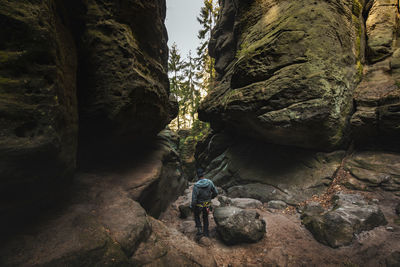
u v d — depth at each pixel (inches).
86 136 161.5
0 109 70.8
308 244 143.5
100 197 133.8
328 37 237.6
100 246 91.5
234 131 371.9
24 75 80.0
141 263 99.5
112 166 189.2
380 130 227.9
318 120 212.8
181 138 922.1
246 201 233.1
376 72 267.1
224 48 527.8
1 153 70.4
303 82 220.7
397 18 300.8
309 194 220.8
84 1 144.5
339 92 230.5
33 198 96.7
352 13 300.2
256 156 314.8
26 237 86.0
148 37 199.0
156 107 196.9
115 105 144.6
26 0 81.1
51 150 86.1
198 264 115.6
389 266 113.0
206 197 168.2
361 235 137.3
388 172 200.8
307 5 260.4
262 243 150.5
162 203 232.1
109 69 147.6
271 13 327.9
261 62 263.1
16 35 78.1
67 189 127.7
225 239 153.9
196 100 1029.8
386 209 167.2
